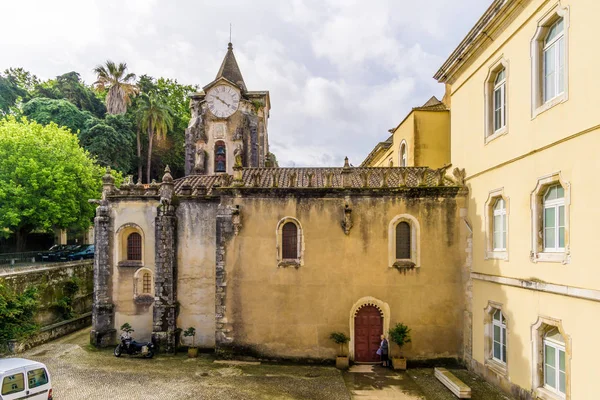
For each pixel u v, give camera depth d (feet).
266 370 65.46
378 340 69.21
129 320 80.28
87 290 109.50
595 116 37.65
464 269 67.31
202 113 138.62
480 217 62.34
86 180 124.57
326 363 68.33
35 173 111.14
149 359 71.41
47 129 124.47
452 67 70.03
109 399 53.83
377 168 78.59
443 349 67.56
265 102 145.89
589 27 38.58
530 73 48.60
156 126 176.45
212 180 89.66
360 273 69.21
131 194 82.17
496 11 53.57
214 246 78.59
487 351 59.41
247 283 70.28
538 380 46.52
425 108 85.46
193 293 78.07
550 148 44.73
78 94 183.01
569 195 41.22
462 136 68.95
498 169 56.65
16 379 45.96
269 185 71.87
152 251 81.10
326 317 69.10
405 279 68.69
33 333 79.15
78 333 90.68
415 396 54.95
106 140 161.89
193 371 64.90
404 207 69.41
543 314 45.47
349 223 69.00
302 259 69.77
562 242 43.80
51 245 148.66
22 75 201.26
